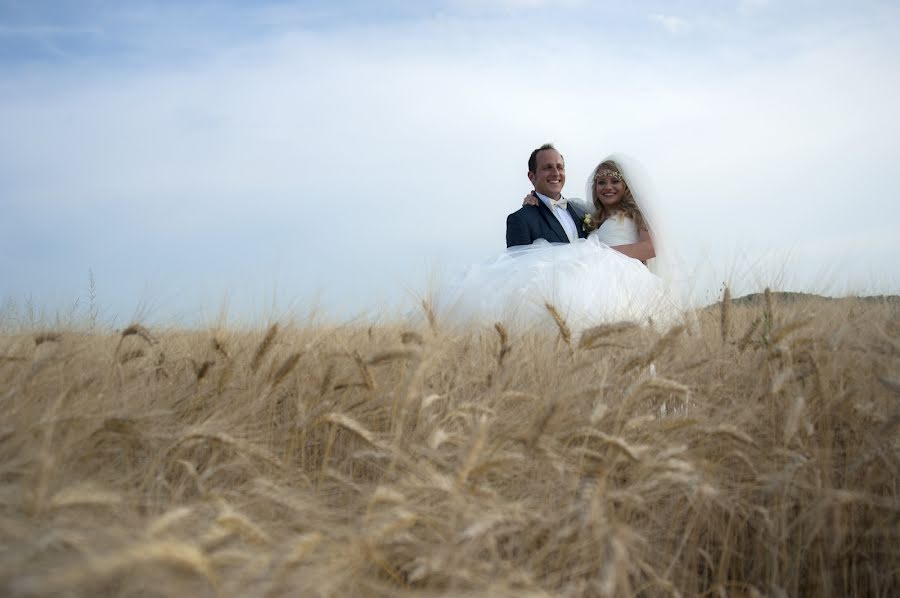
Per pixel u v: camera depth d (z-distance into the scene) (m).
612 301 4.88
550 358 3.45
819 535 2.32
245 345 3.46
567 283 4.92
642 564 2.08
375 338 3.66
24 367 2.85
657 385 2.56
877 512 2.42
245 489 2.36
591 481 2.17
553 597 1.84
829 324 3.42
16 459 2.11
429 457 2.37
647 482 2.30
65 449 2.18
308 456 2.82
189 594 1.50
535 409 2.74
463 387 3.21
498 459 2.14
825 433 2.49
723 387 3.23
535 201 6.37
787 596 2.26
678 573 2.33
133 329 3.20
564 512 2.15
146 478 2.21
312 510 2.11
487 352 3.60
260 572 1.61
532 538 2.12
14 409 2.43
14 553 1.55
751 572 2.38
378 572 1.98
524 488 2.41
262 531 1.88
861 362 2.98
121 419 2.31
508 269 5.20
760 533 2.39
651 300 5.00
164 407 2.86
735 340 3.56
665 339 2.93
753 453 2.68
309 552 1.72
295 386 3.12
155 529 1.58
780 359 2.93
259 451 2.35
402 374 2.99
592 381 3.09
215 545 1.79
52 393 2.66
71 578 1.26
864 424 2.70
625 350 3.51
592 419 2.37
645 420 2.50
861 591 2.32
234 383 3.06
